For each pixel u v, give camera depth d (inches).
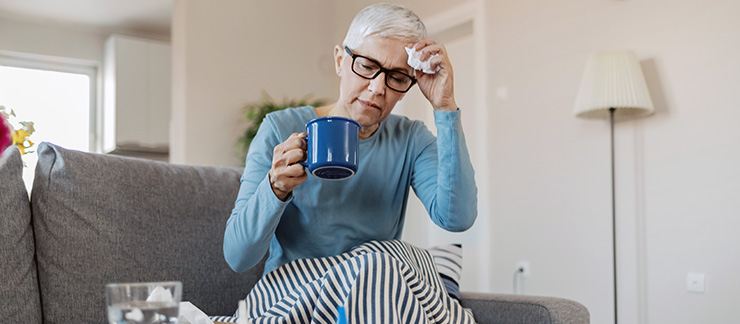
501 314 58.6
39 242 51.6
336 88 215.8
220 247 60.4
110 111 241.8
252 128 189.2
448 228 54.9
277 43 204.8
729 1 114.3
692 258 118.0
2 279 47.4
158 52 247.8
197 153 186.5
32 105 239.3
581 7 138.5
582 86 123.3
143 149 242.7
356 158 40.5
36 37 239.6
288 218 54.6
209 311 58.9
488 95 158.7
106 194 54.2
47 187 52.2
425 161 58.4
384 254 42.9
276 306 47.1
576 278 136.9
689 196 118.9
